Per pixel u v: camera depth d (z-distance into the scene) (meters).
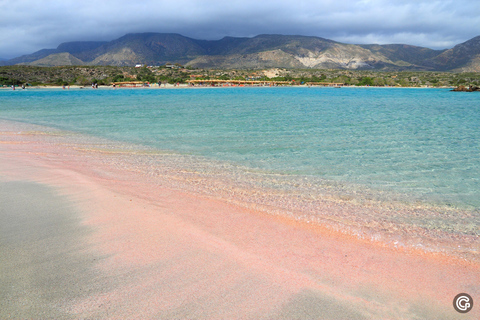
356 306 2.56
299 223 4.29
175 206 4.79
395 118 18.16
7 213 4.34
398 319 2.42
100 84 103.81
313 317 2.40
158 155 8.48
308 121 16.09
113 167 7.21
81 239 3.61
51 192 5.30
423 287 2.87
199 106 26.56
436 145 10.00
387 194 5.57
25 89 82.12
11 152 8.74
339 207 4.94
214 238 3.73
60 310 2.42
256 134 11.90
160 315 2.39
